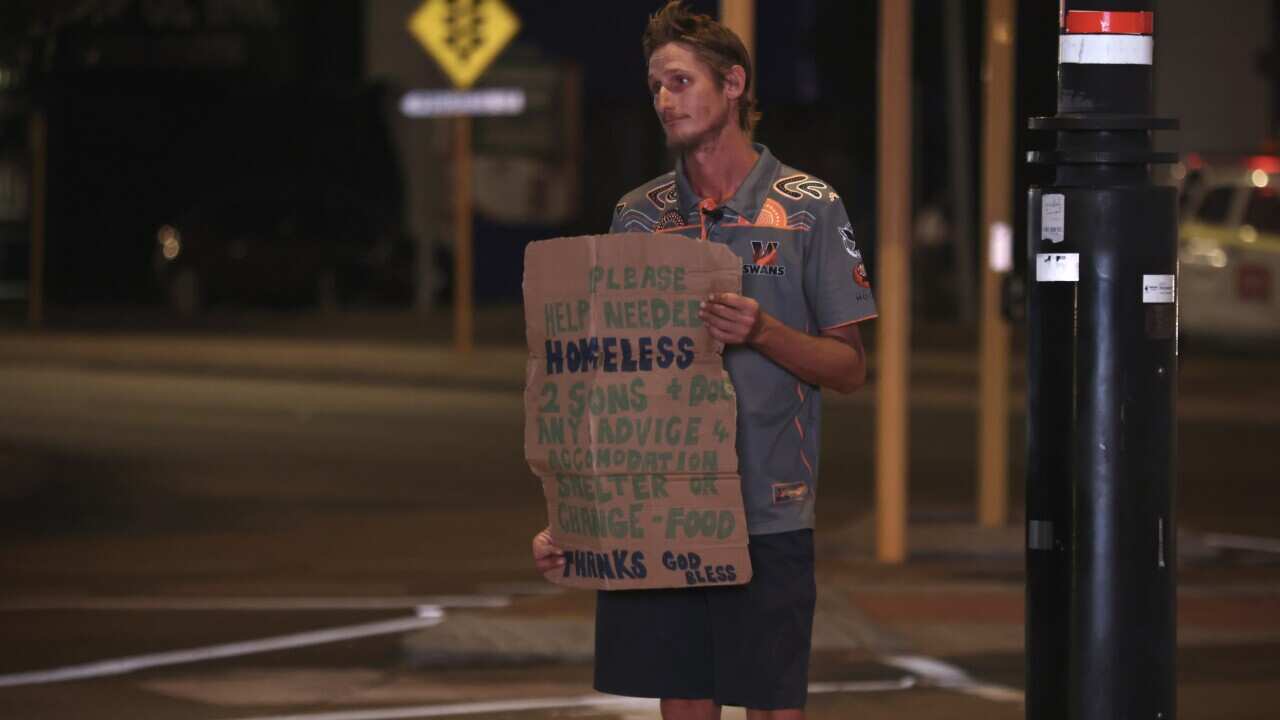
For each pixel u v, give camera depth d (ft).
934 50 373.81
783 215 50.01
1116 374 49.21
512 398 215.51
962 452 172.55
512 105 301.63
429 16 254.68
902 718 77.00
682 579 48.70
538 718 76.95
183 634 93.71
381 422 190.39
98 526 128.06
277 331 309.83
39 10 173.47
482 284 403.54
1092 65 50.42
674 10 49.96
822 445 177.78
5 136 401.49
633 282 48.34
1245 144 300.81
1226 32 302.04
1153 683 49.21
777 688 49.85
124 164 406.41
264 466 157.79
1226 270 261.44
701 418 48.44
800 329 50.11
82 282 412.36
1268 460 167.94
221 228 371.15
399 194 403.34
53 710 78.07
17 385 225.56
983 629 94.73
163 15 295.69
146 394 215.72
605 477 48.62
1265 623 97.04
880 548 114.52
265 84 395.75
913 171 374.84
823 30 379.55
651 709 78.48
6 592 104.99
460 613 91.86
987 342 120.57
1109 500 49.19
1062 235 49.62
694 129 49.75
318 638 92.73
